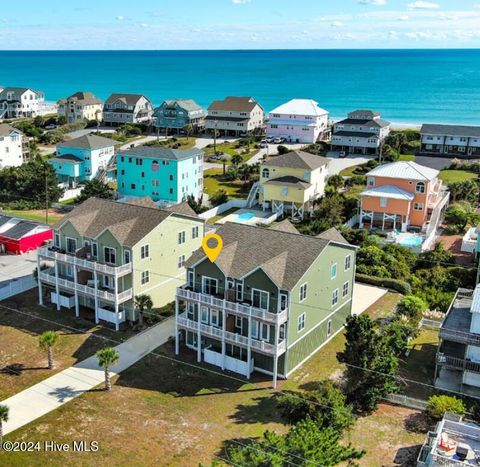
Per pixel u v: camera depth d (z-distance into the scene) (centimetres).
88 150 10612
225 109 15112
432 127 12950
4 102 18825
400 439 3678
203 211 8762
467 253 7038
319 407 3669
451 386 4259
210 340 4728
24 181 9456
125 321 5294
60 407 4012
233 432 3747
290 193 8644
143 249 5194
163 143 13962
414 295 5884
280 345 4262
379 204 7919
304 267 4347
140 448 3597
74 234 5422
